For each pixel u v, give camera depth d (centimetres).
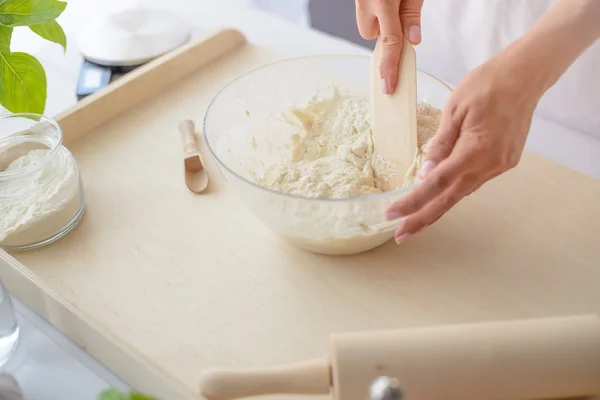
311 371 60
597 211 85
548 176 90
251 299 75
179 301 74
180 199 87
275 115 91
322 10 162
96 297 75
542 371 59
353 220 71
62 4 82
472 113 69
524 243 81
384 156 81
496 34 114
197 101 103
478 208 85
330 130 88
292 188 78
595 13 71
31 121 86
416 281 77
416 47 126
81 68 111
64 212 80
